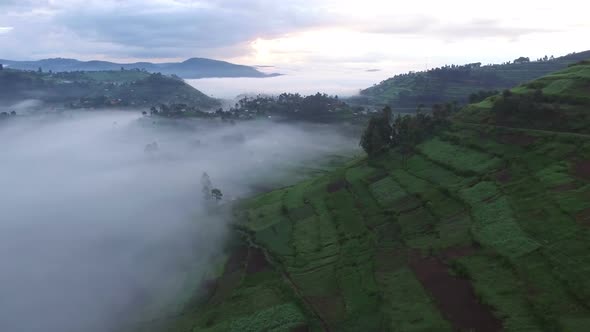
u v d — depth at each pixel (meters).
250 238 100.19
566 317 41.38
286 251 85.06
